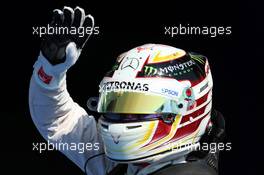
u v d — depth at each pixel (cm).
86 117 766
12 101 1368
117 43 1245
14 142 1333
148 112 638
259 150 1158
